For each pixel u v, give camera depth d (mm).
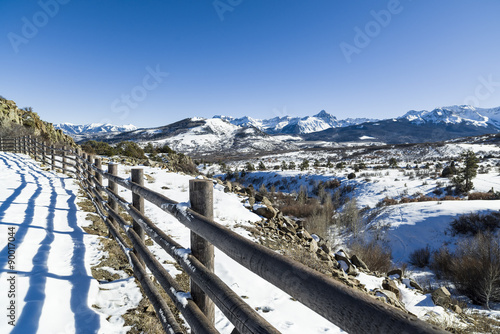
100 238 4184
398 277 10039
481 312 10219
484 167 63406
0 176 8773
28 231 4023
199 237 1566
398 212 34500
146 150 40906
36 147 14484
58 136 44031
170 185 12156
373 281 7562
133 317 2414
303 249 7406
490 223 26172
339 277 6160
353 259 9312
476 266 14773
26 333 1933
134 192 2975
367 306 509
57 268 3041
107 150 29828
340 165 76250
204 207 1577
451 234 27062
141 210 3020
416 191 45062
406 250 26641
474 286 14242
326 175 63031
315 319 3453
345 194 49812
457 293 15570
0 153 17156
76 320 2188
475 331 6250
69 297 2484
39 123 40312
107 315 2404
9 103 38250
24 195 6379
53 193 6902
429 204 34906
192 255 1618
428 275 19578
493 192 38344
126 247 3248
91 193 6492
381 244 27922
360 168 73938
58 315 2193
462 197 39438
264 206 9695
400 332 427
